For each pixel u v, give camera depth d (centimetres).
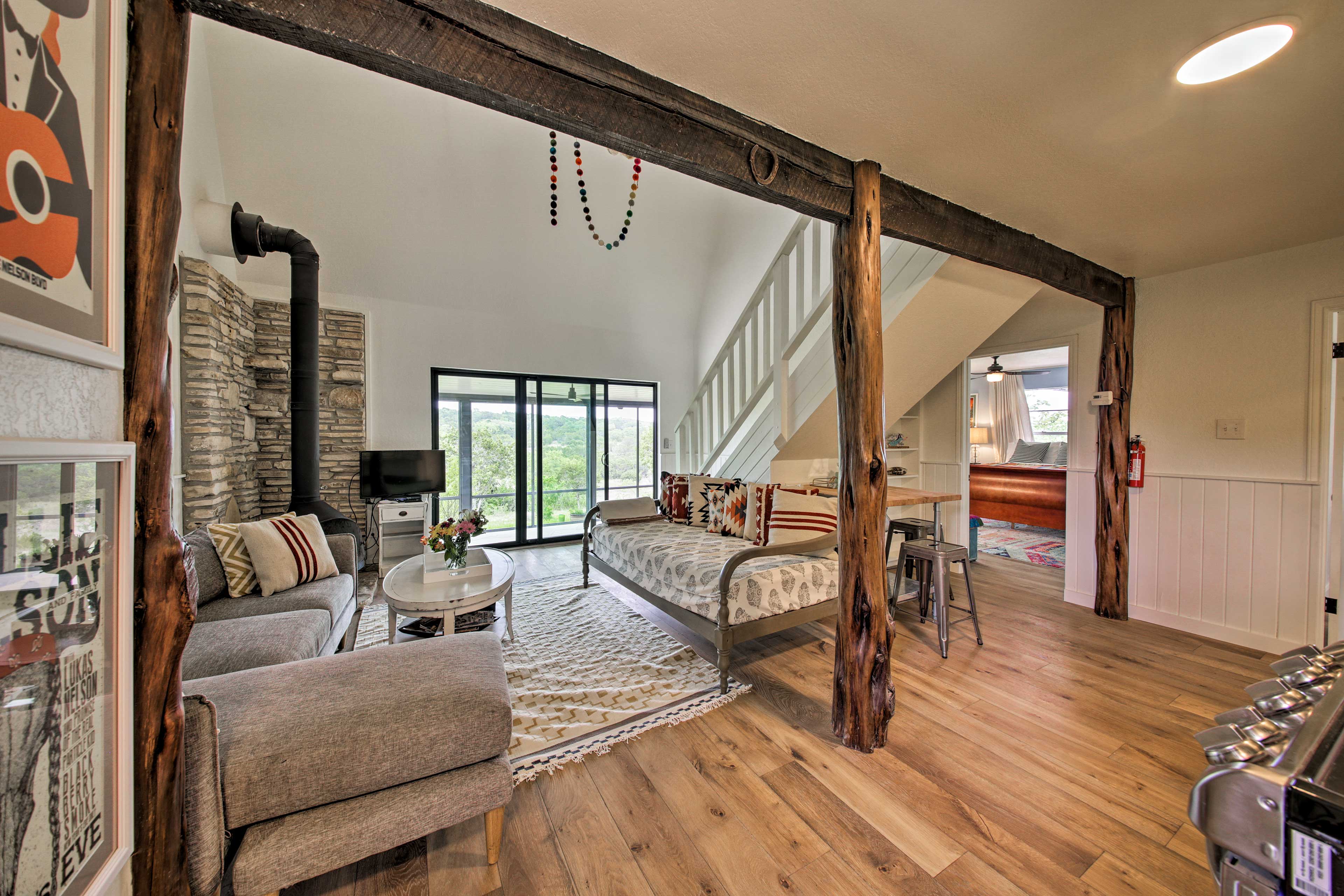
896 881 129
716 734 195
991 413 816
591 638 291
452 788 124
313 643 198
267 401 400
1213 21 115
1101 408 321
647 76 133
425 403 482
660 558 286
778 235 506
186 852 94
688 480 408
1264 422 269
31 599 59
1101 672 244
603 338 572
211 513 309
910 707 212
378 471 433
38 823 60
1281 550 263
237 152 360
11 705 56
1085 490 344
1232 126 156
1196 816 53
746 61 129
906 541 358
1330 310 249
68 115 67
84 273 71
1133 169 183
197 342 303
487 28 110
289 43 100
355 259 434
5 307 55
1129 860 136
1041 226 233
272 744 111
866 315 179
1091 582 340
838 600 213
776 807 155
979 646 274
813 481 409
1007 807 155
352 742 115
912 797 160
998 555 495
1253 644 271
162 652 89
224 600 233
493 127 405
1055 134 161
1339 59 125
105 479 74
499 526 531
